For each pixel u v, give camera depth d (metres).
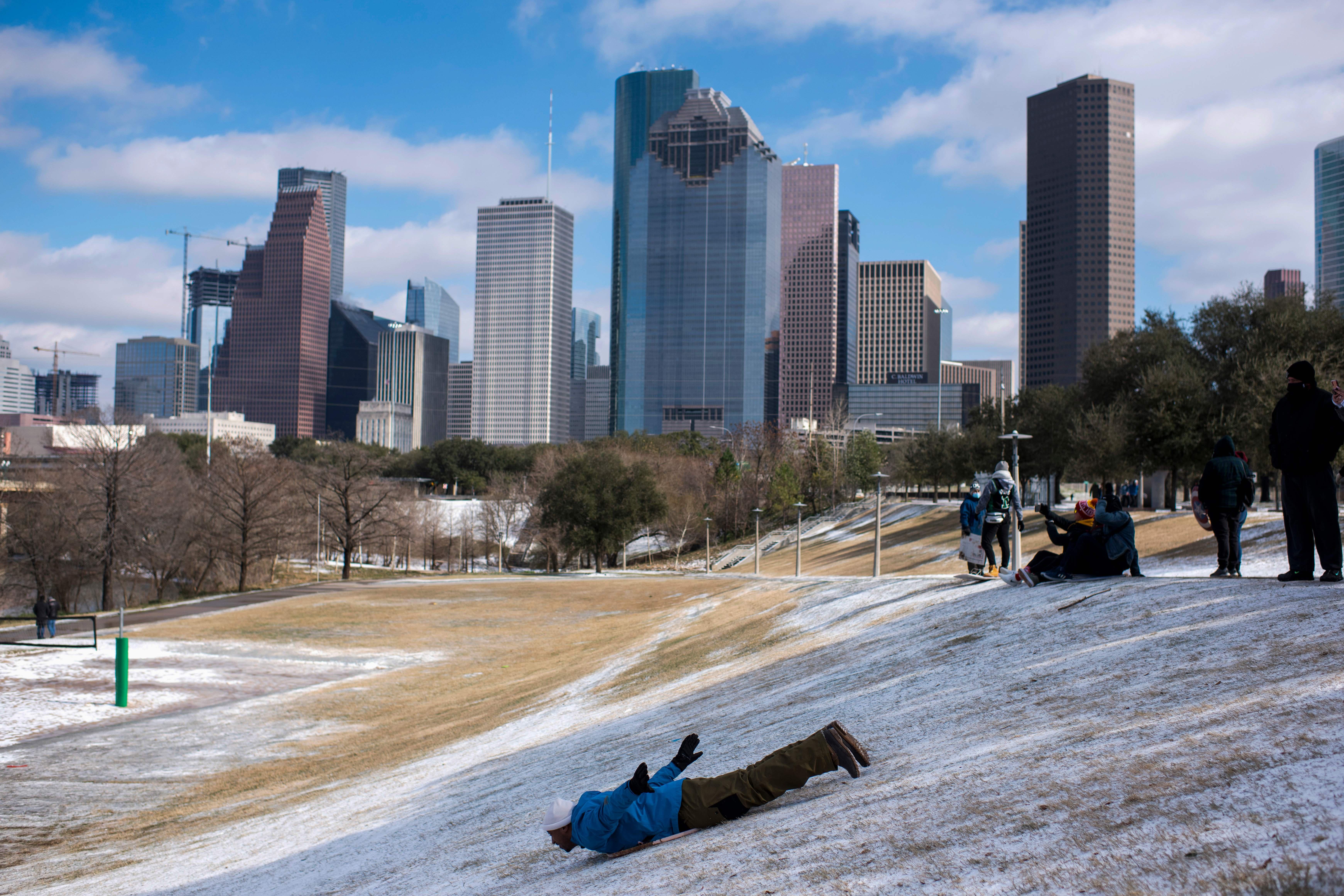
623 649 28.80
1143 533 45.53
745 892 5.13
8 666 30.23
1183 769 5.38
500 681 28.20
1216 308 51.88
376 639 39.19
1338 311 47.97
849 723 10.11
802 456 123.69
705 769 10.13
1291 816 4.30
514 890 6.71
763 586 37.31
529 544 105.31
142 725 23.00
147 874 10.91
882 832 5.64
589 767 12.32
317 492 80.44
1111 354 61.41
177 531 62.66
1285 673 6.94
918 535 78.81
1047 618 12.00
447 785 13.65
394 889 7.84
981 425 90.88
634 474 89.12
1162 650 8.83
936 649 12.74
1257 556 31.56
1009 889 4.32
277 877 9.48
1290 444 10.02
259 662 33.12
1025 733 7.43
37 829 14.86
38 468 60.56
